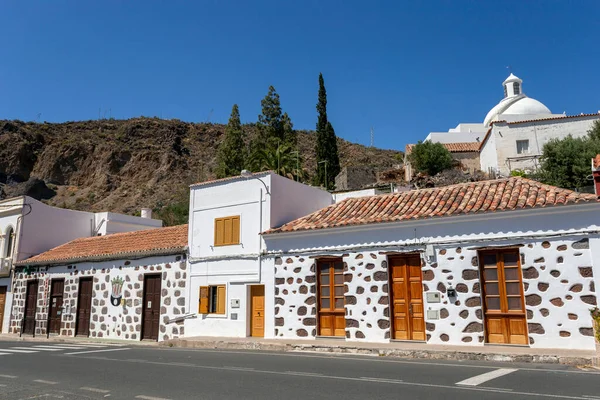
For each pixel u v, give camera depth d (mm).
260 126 54156
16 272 25969
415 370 10055
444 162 41906
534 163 35750
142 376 9820
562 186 29078
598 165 13320
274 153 42812
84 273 23047
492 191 15172
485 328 13289
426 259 14297
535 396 7297
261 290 17609
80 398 7793
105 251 22922
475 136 48375
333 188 45531
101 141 89875
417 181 38438
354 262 15500
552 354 11078
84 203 74500
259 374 9742
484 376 9133
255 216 18188
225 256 18469
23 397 7941
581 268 12266
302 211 19766
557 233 12688
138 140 93062
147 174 83125
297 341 15438
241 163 53688
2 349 16188
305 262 16562
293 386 8359
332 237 16156
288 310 16594
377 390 7898
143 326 20312
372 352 13148
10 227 26750
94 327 22000
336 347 13828
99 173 82562
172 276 19906
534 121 37031
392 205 16594
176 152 89938
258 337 17125
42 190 76438
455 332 13539
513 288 13203
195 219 19844
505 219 13391
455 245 13969
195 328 18656
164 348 16203
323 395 7570
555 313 12391
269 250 17453
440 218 14133
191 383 8859
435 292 14000
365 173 44844
